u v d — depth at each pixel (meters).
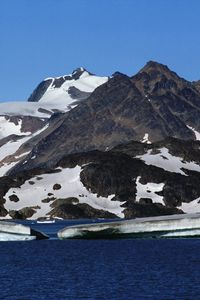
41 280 150.50
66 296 127.50
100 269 172.62
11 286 140.62
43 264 188.38
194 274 157.00
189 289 133.75
